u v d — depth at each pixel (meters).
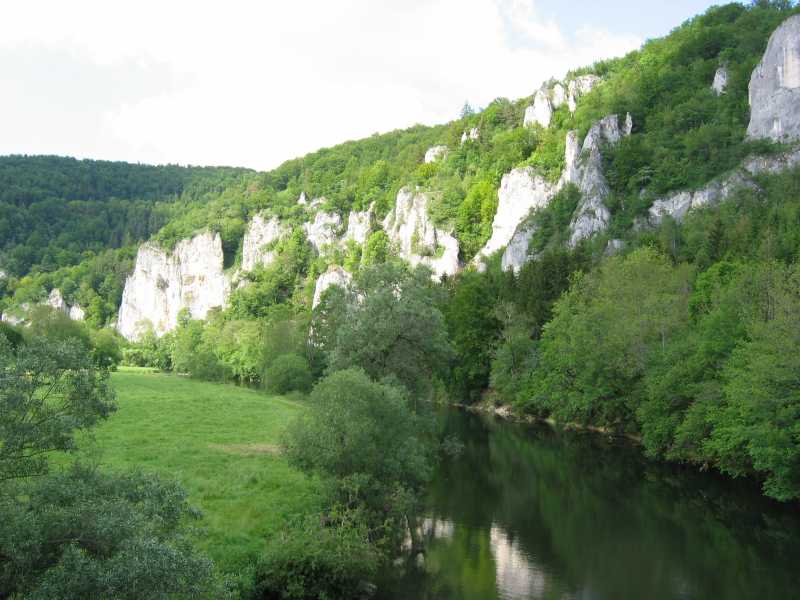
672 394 39.62
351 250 168.50
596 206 103.38
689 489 34.75
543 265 75.56
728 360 36.00
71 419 10.25
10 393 9.61
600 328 50.00
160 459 30.61
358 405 23.52
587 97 140.50
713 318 39.12
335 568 18.77
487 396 72.38
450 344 40.06
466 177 151.50
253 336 100.00
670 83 123.00
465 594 20.83
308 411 24.25
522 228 116.12
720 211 83.38
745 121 104.38
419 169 164.75
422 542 25.41
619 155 106.94
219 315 169.38
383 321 35.84
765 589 21.73
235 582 17.52
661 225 89.75
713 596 21.17
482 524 28.59
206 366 92.62
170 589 9.98
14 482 10.90
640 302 49.25
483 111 179.75
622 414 51.81
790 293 34.91
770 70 99.31
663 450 42.66
